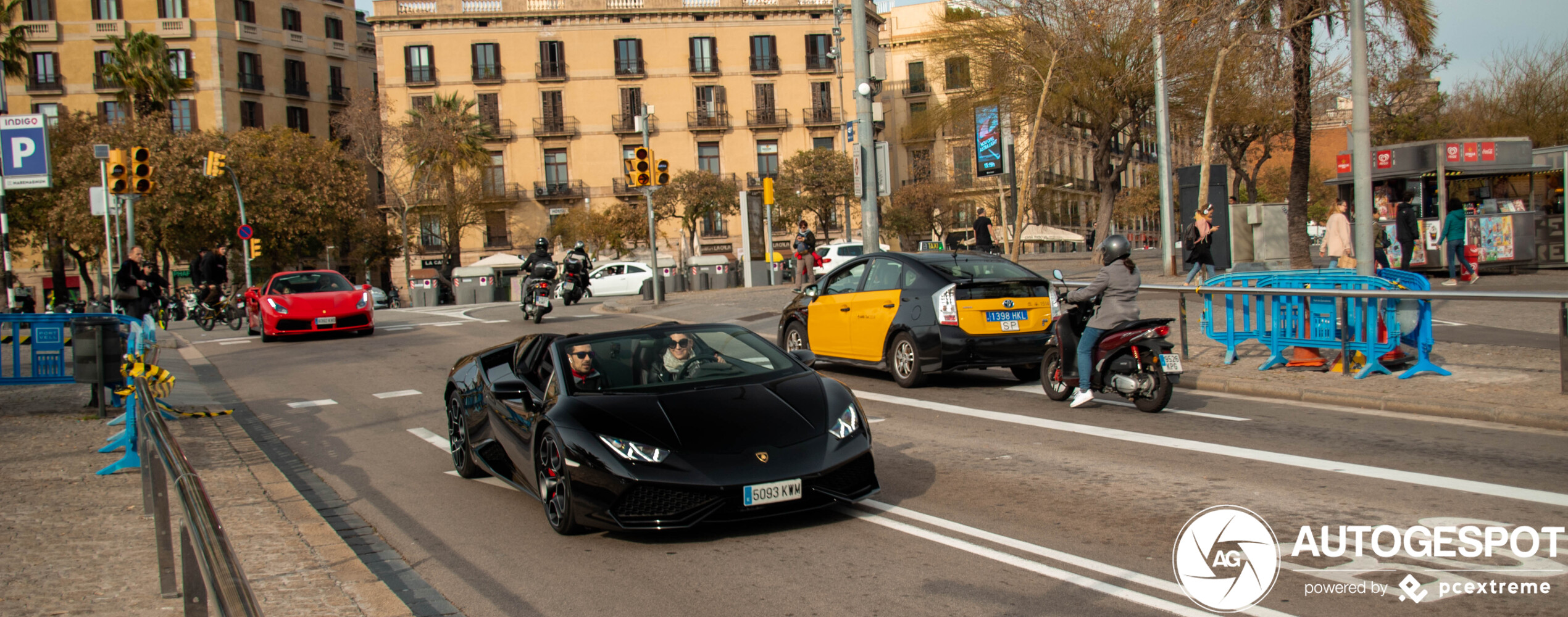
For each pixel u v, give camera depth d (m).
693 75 64.25
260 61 65.81
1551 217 20.56
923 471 6.98
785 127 65.12
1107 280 8.89
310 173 52.56
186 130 63.19
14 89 62.03
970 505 6.01
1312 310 10.28
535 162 63.66
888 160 16.48
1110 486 6.33
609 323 20.27
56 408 11.08
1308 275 10.91
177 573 4.94
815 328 12.42
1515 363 10.09
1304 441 7.43
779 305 21.64
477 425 7.18
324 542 5.64
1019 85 28.78
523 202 63.75
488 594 4.84
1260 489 6.06
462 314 25.20
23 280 62.16
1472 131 40.69
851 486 5.73
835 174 60.38
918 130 34.19
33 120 13.87
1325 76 20.23
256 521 6.12
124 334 10.65
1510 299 8.43
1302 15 19.41
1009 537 5.32
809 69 65.19
